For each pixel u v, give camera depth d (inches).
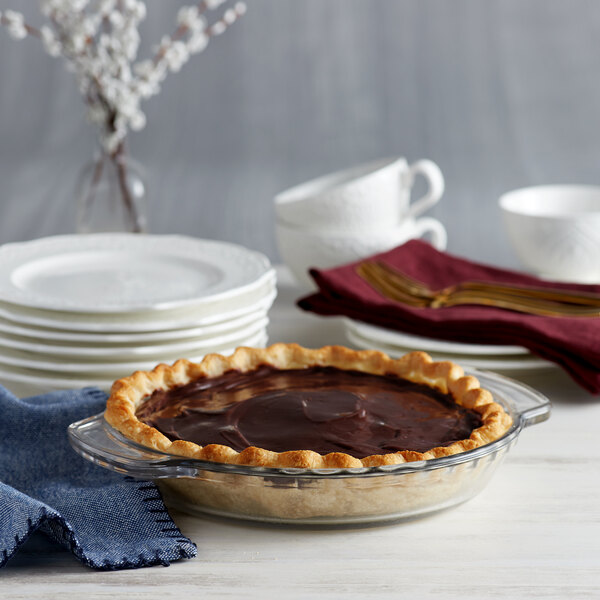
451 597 40.1
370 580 40.7
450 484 42.0
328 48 143.5
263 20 142.6
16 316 49.2
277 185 140.4
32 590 40.3
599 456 46.8
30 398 46.3
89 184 60.1
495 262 119.7
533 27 140.8
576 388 51.8
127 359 49.2
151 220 129.6
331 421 43.4
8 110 144.9
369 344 53.5
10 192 138.6
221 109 145.6
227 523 43.1
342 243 59.8
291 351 48.0
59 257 55.4
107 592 40.2
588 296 54.8
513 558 41.6
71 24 59.5
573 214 60.6
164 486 42.8
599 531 42.8
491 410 43.9
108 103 59.4
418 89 143.8
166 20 139.6
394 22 142.3
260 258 54.3
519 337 50.9
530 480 45.4
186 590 40.3
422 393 46.1
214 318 49.4
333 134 146.3
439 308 54.3
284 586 40.5
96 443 42.5
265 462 41.2
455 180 139.8
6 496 40.8
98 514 42.1
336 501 41.3
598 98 141.7
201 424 43.6
